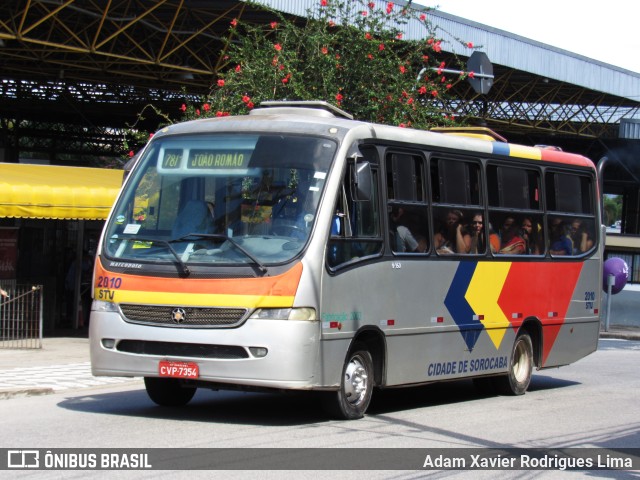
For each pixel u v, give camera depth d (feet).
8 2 108.06
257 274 33.27
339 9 70.49
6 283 63.87
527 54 146.61
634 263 120.67
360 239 36.45
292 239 33.94
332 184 35.04
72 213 63.41
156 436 31.30
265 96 65.92
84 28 116.16
